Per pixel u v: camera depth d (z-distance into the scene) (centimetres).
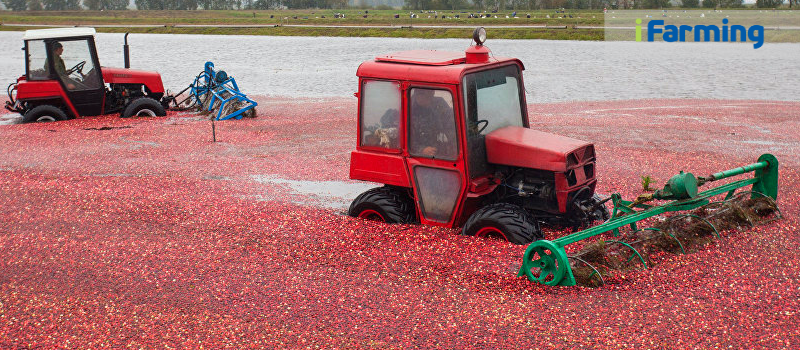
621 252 664
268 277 656
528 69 3469
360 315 571
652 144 1410
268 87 2706
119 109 1845
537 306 579
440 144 742
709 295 601
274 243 751
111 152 1338
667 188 691
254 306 592
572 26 7238
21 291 633
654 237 697
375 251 711
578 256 636
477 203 770
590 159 760
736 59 3981
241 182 1084
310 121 1750
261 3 17638
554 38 6297
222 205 919
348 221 811
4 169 1180
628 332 533
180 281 650
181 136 1517
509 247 697
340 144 1429
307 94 2466
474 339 526
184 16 12262
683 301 589
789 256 696
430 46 5256
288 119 1789
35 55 1702
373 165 793
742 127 1634
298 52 4722
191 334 543
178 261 703
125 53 1942
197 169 1181
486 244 708
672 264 666
